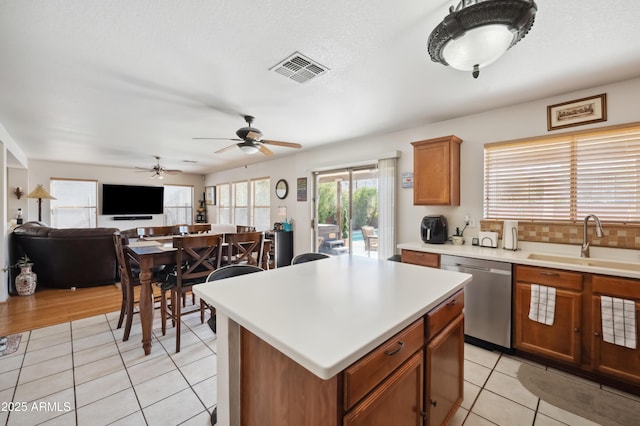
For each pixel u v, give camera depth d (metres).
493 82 2.37
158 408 1.77
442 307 1.40
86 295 4.02
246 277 1.69
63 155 5.72
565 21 1.58
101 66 2.09
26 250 4.38
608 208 2.43
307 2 1.44
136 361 2.31
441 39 1.27
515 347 2.40
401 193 3.83
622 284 1.92
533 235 2.77
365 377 0.91
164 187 8.44
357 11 1.51
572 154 2.60
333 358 0.79
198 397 1.88
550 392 1.95
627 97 2.31
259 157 5.94
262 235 3.07
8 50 1.86
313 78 2.29
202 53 1.92
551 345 2.21
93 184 7.29
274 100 2.76
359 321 1.05
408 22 1.61
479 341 2.57
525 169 2.86
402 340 1.09
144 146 4.83
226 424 1.29
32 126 3.63
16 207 6.21
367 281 1.61
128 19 1.57
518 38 1.24
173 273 2.83
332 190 4.91
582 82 2.36
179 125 3.60
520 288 2.35
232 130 3.83
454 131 3.31
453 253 2.72
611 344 1.97
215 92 2.57
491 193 3.08
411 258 3.05
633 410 1.77
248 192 7.04
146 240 3.72
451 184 3.10
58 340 2.65
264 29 1.67
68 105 2.88
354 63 2.06
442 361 1.42
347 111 3.07
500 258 2.44
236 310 1.15
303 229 5.41
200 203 9.05
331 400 0.84
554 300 2.18
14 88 2.46
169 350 2.49
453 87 2.47
